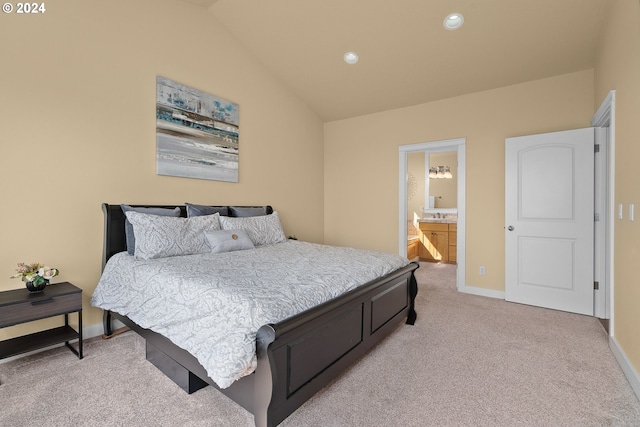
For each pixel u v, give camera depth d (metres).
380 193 4.59
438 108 4.07
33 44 2.20
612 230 2.29
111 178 2.62
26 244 2.19
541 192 3.29
